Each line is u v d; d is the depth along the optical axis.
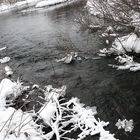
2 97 5.98
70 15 16.16
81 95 6.15
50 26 15.01
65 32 12.01
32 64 9.00
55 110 5.14
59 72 7.75
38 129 4.60
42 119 4.95
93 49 8.91
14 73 8.41
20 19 21.52
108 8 7.45
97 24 7.83
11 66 9.20
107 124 4.88
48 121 4.86
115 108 5.42
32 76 7.86
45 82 7.21
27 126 4.51
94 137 4.54
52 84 6.97
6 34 15.57
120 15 6.98
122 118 5.05
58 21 15.91
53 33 12.81
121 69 7.03
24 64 9.18
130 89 6.02
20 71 8.51
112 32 7.68
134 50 7.46
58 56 9.19
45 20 18.02
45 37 12.37
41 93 6.50
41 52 10.10
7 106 5.94
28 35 13.89
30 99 6.22
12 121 4.64
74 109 5.34
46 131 4.86
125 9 6.73
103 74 7.00
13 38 13.98
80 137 4.55
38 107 5.80
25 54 10.38
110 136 4.47
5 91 6.12
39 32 14.02
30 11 26.50
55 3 28.25
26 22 19.06
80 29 9.45
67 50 8.83
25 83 7.36
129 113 5.18
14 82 7.05
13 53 10.91
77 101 5.86
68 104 5.61
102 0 7.29
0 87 6.32
